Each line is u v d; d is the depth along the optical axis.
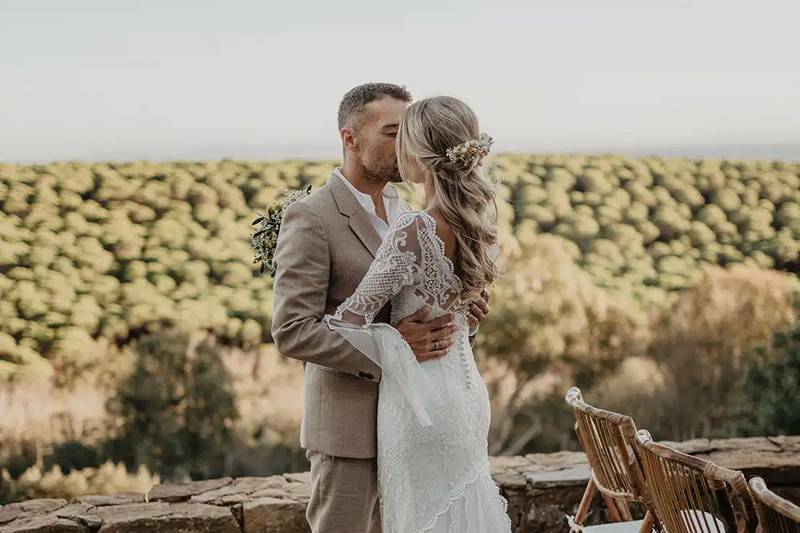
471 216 1.90
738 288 10.84
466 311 2.06
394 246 1.92
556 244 10.79
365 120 2.12
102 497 3.13
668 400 10.27
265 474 9.51
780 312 10.75
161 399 9.34
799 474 3.30
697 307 10.62
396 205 2.31
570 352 10.04
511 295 10.01
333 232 2.07
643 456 1.99
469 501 2.01
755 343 10.52
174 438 9.29
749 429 9.85
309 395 2.14
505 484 3.22
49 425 8.90
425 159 1.92
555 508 3.24
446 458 1.99
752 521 1.68
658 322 10.51
